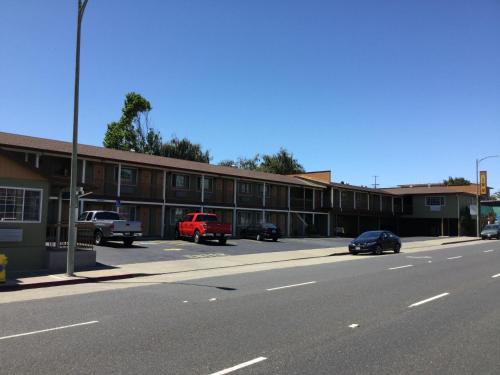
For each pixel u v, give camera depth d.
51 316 9.30
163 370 5.88
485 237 53.16
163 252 24.69
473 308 10.15
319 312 9.66
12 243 17.08
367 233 30.42
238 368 5.98
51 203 28.94
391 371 5.90
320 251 29.73
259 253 26.83
